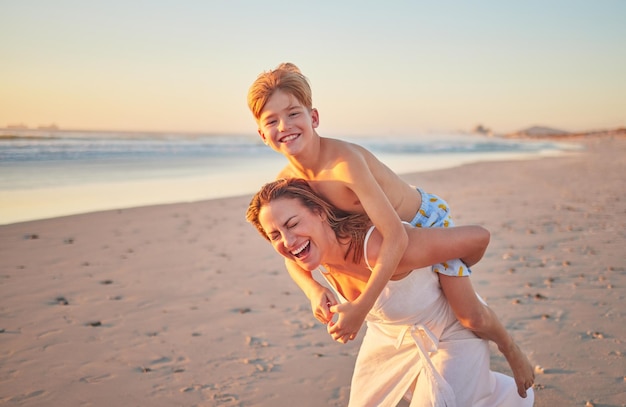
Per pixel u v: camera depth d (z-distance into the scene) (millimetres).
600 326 3764
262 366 3375
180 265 5828
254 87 2219
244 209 9633
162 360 3477
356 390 2422
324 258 2201
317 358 3504
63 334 3910
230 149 31297
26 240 6961
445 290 2215
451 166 21922
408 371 2295
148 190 12336
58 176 14469
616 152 37438
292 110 2189
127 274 5477
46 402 2930
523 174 17016
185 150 28922
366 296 2047
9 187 12109
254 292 4910
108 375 3258
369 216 2113
